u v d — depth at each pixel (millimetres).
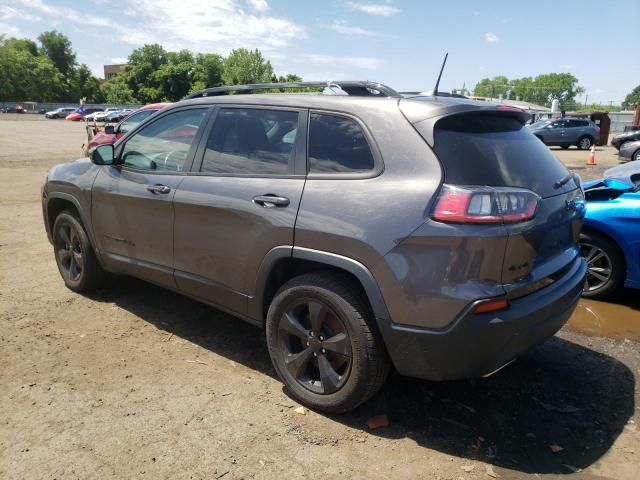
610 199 4887
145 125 4086
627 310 4742
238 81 98062
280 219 3021
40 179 12086
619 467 2674
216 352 3791
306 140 3100
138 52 104625
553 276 2910
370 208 2709
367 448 2777
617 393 3375
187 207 3531
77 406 3055
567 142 27984
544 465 2684
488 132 2889
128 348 3803
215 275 3482
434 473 2604
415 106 2793
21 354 3650
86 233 4574
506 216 2518
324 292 2893
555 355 3885
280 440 2814
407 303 2609
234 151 3441
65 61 112000
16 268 5500
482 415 3107
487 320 2496
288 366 3152
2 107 82312
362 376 2816
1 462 2578
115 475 2518
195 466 2596
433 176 2600
